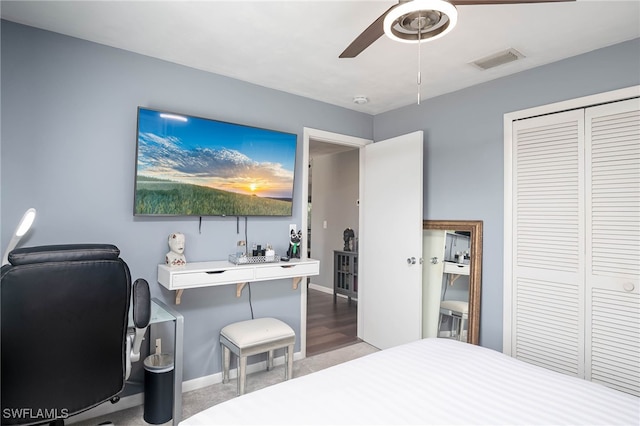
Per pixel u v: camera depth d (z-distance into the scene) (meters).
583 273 2.42
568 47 2.36
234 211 2.85
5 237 2.06
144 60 2.51
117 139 2.41
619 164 2.28
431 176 3.38
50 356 1.43
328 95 3.33
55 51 2.20
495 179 2.90
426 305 3.43
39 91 2.15
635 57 2.23
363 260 3.86
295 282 3.22
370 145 3.80
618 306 2.27
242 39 2.28
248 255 2.89
